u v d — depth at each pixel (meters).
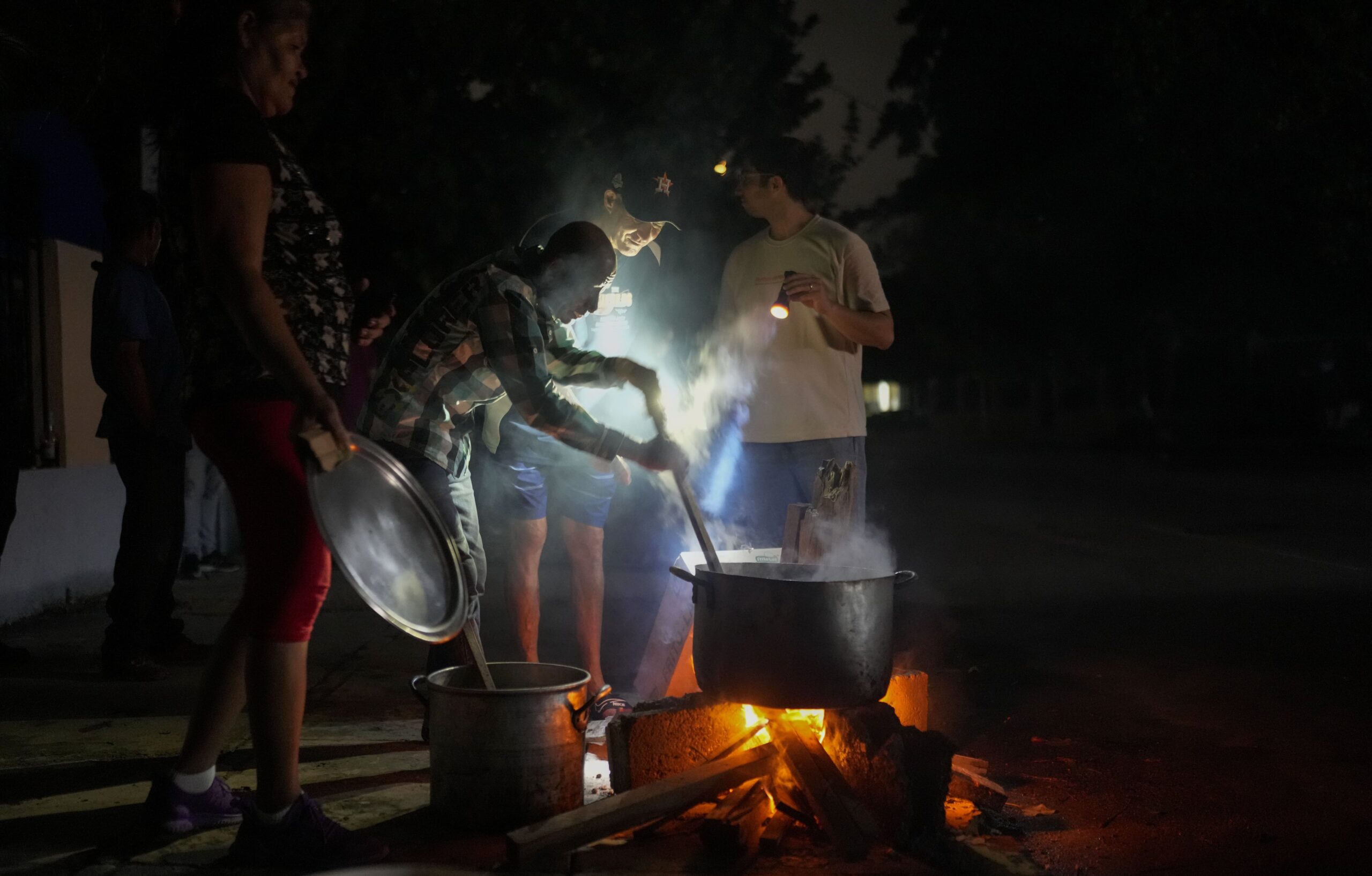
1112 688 5.29
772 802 3.22
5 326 6.11
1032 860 2.99
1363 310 28.25
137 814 3.27
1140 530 12.88
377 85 10.98
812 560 3.87
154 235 5.14
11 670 5.34
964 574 9.34
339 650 5.92
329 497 2.74
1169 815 3.52
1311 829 3.42
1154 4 21.30
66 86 7.22
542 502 4.44
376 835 3.13
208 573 8.99
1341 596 8.06
